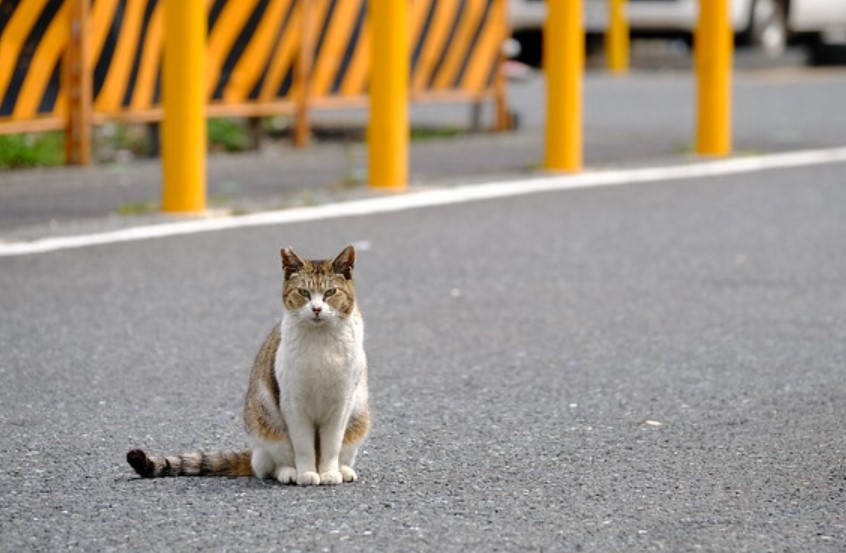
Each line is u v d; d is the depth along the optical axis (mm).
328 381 8047
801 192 19406
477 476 8555
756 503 8102
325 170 20641
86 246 15227
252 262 14695
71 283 13672
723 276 14516
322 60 23266
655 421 9766
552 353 11602
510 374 10969
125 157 21594
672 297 13617
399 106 18938
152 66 21016
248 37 22016
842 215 17844
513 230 16641
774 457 8984
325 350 8008
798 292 13859
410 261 14938
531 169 20906
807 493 8289
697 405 10180
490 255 15305
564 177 20266
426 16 24203
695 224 17172
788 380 10859
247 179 19703
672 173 20828
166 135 16859
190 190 16922
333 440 8273
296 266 8008
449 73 24719
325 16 23172
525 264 14938
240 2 21828
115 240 15523
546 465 8781
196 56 16688
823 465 8828
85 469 8617
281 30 22422
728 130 22906
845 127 26562
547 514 7883
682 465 8805
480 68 25156
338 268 8031
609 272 14648
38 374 10789
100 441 9211
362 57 23781
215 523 7664
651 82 34875
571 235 16422
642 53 40688
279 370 8102
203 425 9609
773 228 16984
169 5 16562
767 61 39406
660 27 37031
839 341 12055
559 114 20578
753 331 12367
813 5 39750
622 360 11406
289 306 7992
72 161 20234
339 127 25844
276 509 7883
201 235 15883
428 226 16719
